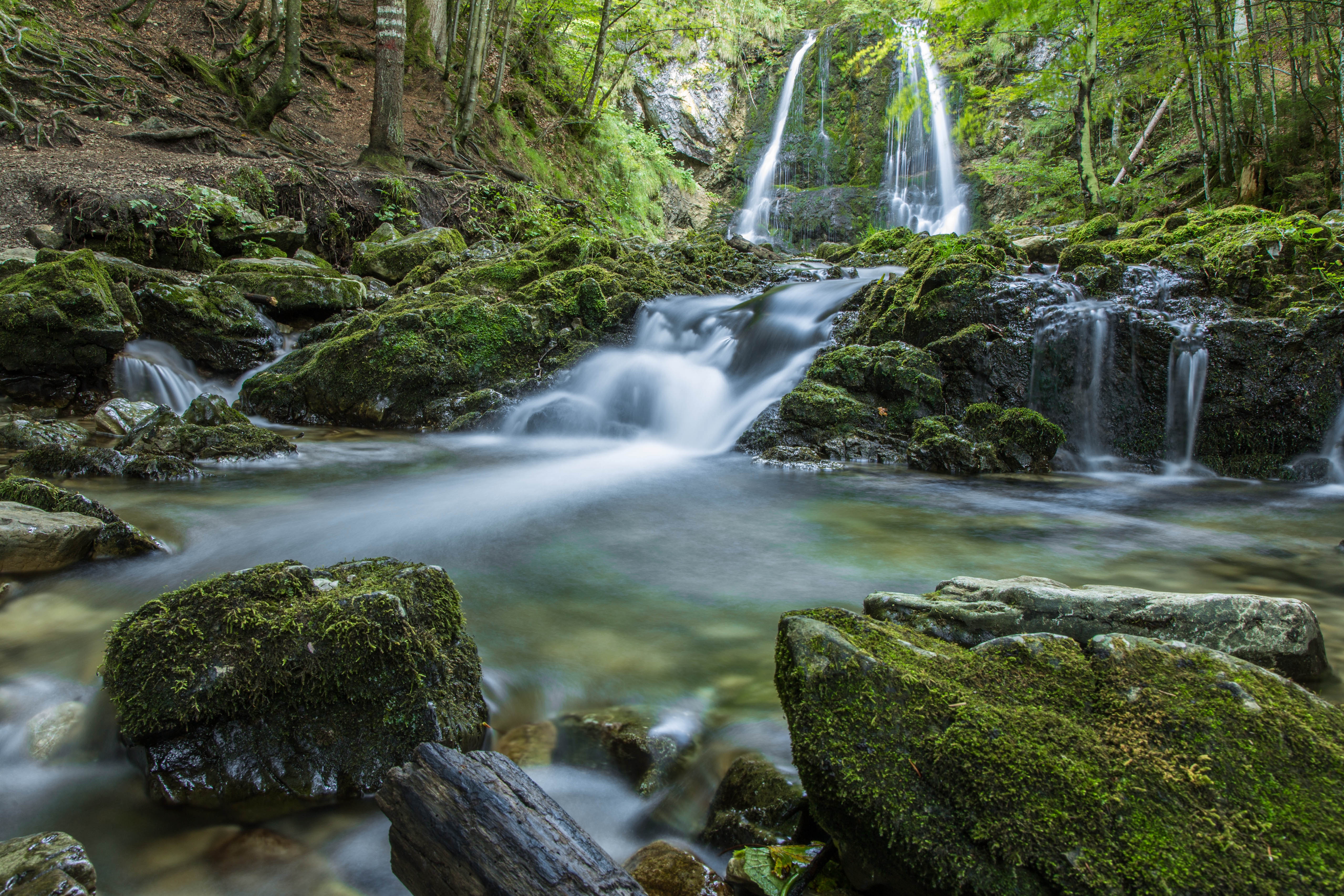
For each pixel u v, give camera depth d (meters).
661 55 25.34
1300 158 11.62
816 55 26.34
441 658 2.48
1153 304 7.23
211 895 1.94
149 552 4.17
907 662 1.89
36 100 11.84
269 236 10.87
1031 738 1.64
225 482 5.98
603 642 3.20
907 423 7.43
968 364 7.42
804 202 23.95
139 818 2.20
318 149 14.75
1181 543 4.62
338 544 4.54
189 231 10.16
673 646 3.17
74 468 5.78
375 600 2.37
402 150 14.89
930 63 23.59
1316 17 11.07
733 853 1.96
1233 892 1.36
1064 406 7.21
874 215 22.94
